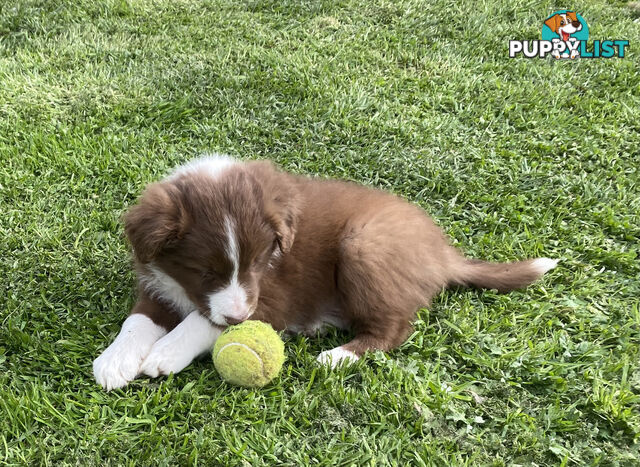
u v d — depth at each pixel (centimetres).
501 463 46
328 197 61
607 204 78
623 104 99
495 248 71
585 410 51
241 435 47
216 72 103
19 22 117
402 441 47
